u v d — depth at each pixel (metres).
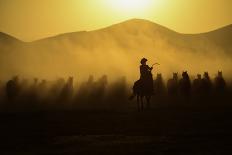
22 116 45.56
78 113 46.66
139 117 40.72
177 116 40.38
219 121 36.34
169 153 24.48
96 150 26.05
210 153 24.12
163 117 40.03
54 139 30.53
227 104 53.06
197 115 40.62
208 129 32.34
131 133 32.03
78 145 27.97
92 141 29.12
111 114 44.34
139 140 28.69
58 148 27.38
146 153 24.70
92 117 42.53
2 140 30.83
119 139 29.44
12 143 29.56
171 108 47.81
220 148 25.41
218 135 29.59
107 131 33.47
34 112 49.09
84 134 32.53
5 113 49.03
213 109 45.59
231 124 34.47
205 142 27.28
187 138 28.86
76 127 36.31
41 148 27.55
